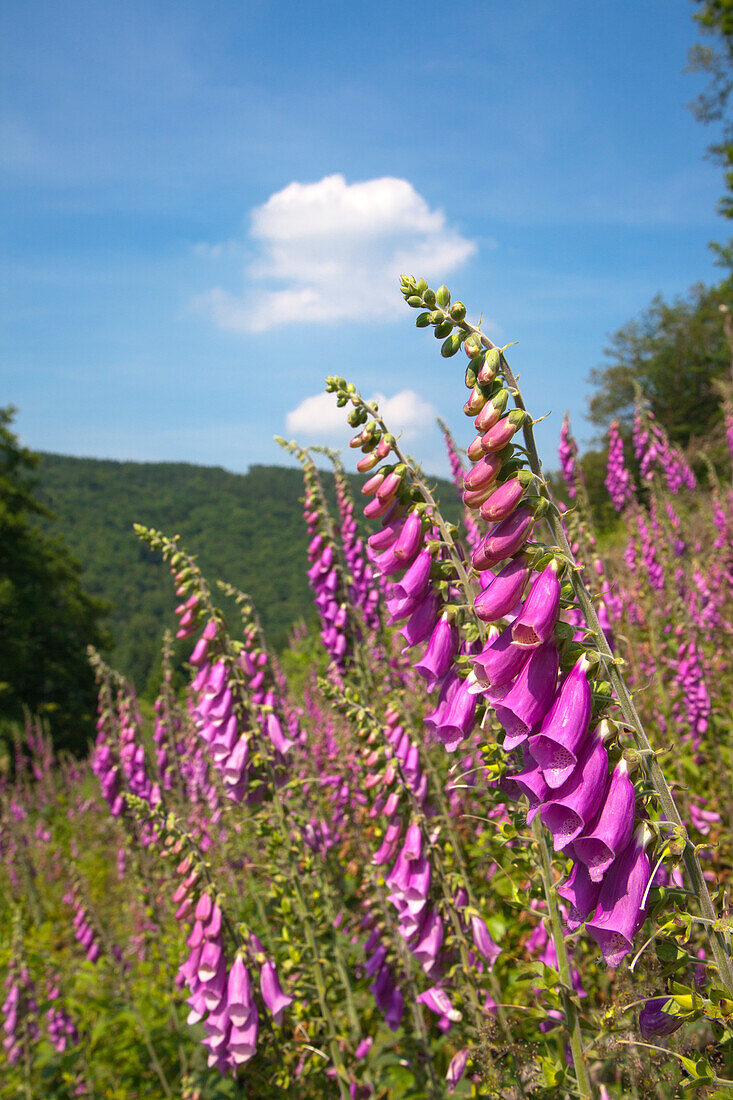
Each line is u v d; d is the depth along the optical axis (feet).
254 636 13.73
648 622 23.84
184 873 10.80
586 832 5.23
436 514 8.29
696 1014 5.10
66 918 30.53
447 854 10.32
